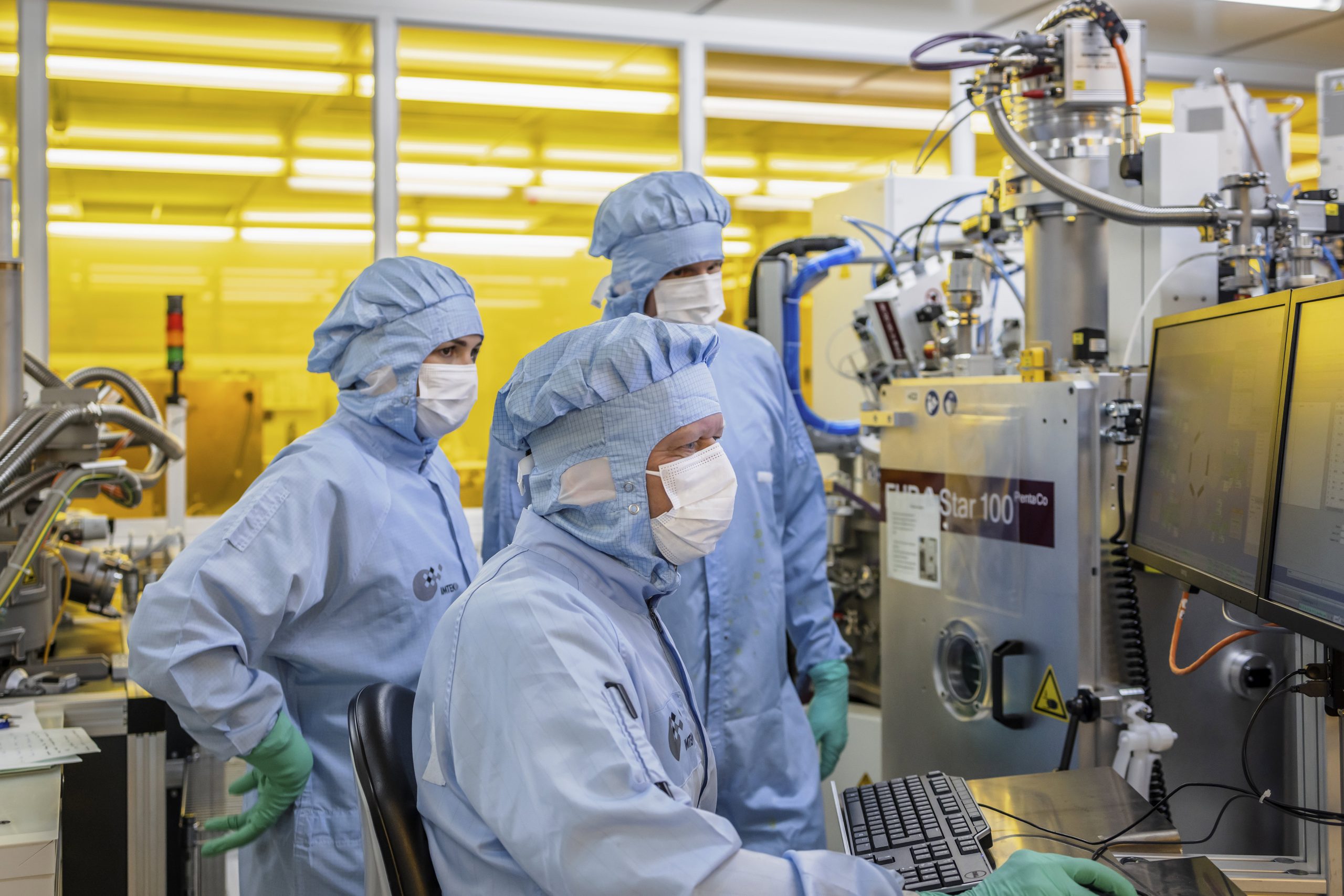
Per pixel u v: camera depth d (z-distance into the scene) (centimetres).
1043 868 86
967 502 168
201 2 324
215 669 129
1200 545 125
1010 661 157
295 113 339
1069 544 145
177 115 329
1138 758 136
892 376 226
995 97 159
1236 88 200
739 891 77
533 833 77
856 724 239
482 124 360
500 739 82
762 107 390
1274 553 108
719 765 160
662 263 163
